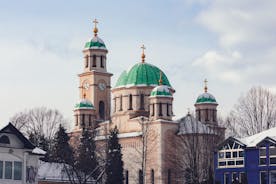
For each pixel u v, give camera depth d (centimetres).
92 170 13412
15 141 9456
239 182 11669
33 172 9938
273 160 11794
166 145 16562
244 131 16588
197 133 15150
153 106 16938
